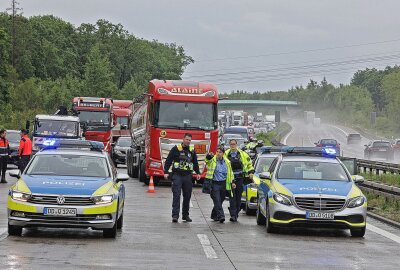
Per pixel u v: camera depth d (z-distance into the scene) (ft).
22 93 444.96
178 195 92.79
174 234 79.97
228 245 72.54
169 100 160.66
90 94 547.90
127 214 99.09
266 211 84.84
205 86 163.02
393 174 159.63
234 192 94.89
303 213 80.94
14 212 72.13
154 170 160.04
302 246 73.87
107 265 58.49
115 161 246.88
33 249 65.51
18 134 203.72
